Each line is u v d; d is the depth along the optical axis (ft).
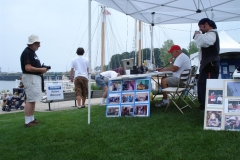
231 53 26.68
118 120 15.08
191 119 14.28
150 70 20.99
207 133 11.60
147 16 24.84
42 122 16.03
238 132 11.50
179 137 11.27
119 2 19.76
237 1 19.95
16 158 10.39
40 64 15.70
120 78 17.04
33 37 15.03
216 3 20.65
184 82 17.52
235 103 12.34
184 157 9.32
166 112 16.81
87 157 10.01
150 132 12.30
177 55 18.37
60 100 25.53
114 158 9.70
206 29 14.89
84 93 22.90
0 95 35.60
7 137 13.32
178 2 20.74
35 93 15.21
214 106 12.57
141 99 16.34
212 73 15.10
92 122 14.97
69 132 13.14
